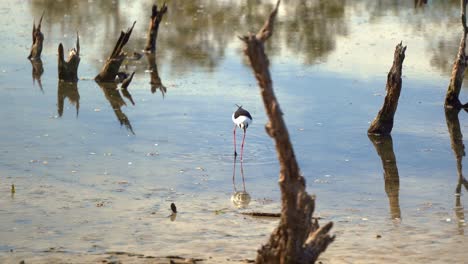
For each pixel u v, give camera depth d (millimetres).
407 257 11477
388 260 11336
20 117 19922
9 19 32625
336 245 11992
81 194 14391
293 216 8992
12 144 17547
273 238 9195
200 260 10961
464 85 23922
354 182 15492
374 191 14953
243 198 14383
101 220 13023
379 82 23781
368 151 17672
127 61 26719
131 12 34156
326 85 23406
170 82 23891
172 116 20234
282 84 23484
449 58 26594
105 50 28016
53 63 26234
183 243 11953
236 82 23781
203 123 19578
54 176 15422
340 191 14922
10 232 12367
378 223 13148
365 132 19031
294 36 30047
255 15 33562
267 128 8906
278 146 8906
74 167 16031
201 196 14469
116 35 30141
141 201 14102
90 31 30781
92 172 15742
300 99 21844
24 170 15750
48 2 36094
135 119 19953
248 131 18938
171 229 12633
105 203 13914
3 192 14391
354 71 25109
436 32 30484
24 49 27906
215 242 12000
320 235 9242
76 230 12508
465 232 12695
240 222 13031
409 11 34438
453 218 13414
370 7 35312
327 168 16391
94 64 26203
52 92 22656
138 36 30109
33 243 11852
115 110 20859
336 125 19547
